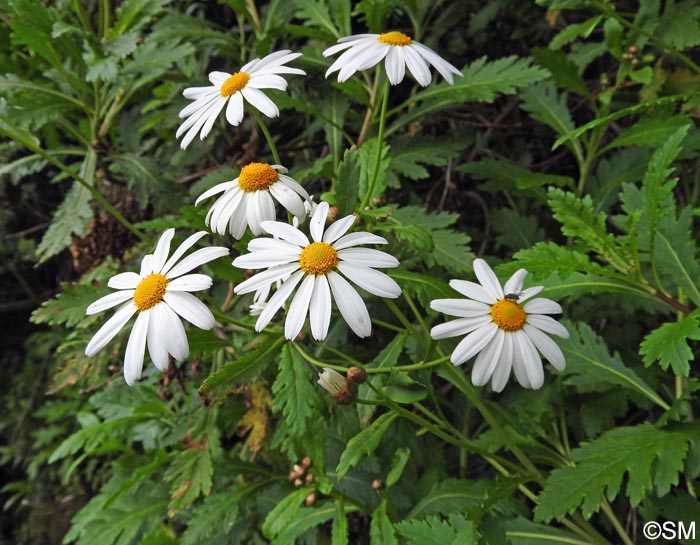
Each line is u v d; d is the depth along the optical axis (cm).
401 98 62
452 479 42
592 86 58
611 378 40
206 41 58
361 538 53
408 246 38
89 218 50
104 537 52
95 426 56
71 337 50
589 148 49
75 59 53
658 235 39
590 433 43
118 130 61
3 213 82
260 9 65
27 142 43
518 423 45
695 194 50
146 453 60
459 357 30
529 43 63
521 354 29
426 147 52
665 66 52
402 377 33
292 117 63
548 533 38
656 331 34
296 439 41
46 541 87
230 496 48
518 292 31
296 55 35
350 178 34
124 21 54
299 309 28
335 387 32
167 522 63
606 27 48
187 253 42
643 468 33
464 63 64
